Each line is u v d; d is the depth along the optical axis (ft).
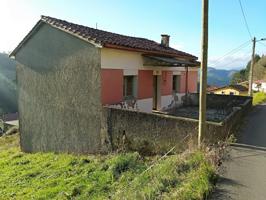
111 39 41.14
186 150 27.25
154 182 20.35
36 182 31.01
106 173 29.19
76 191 26.16
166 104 55.88
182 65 49.01
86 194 25.11
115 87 40.60
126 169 28.94
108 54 38.99
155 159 30.27
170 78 57.16
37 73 45.91
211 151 25.26
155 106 54.19
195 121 29.60
